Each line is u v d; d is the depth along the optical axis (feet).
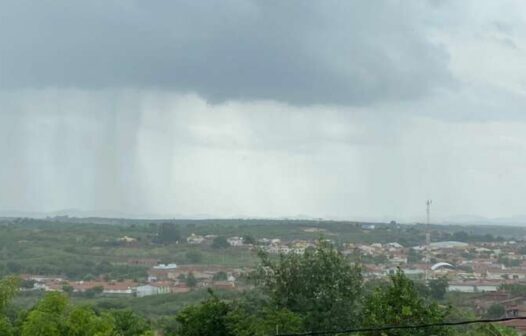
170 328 97.66
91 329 71.72
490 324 83.35
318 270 94.48
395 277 78.69
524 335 88.07
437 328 75.31
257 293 95.96
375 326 75.00
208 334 89.10
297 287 94.48
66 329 71.00
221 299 100.12
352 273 95.30
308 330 91.45
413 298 76.48
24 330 69.41
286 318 84.48
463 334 84.84
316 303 92.79
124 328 88.74
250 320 86.43
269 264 96.32
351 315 93.25
